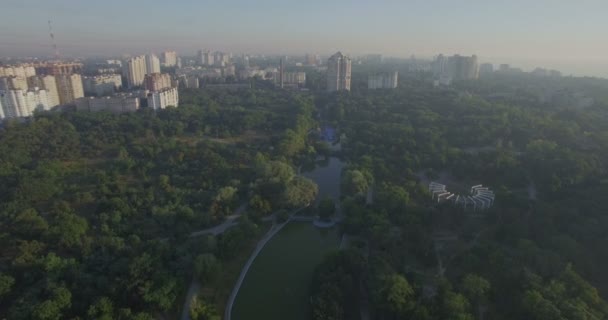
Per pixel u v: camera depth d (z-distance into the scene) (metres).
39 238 177.75
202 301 150.88
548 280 149.62
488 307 145.88
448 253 187.50
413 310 134.88
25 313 128.88
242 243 195.00
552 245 174.25
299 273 182.50
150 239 186.12
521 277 148.25
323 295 147.00
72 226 181.50
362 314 150.25
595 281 158.25
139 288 142.25
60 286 141.38
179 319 146.62
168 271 158.50
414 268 175.00
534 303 129.50
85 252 168.00
